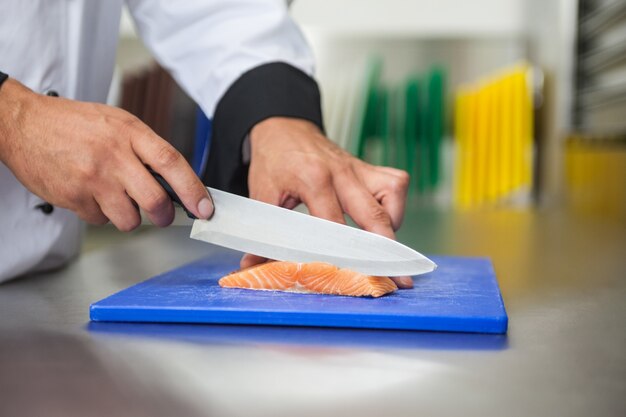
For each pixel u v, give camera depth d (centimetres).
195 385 57
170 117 285
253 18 122
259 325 78
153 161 82
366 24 409
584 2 271
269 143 105
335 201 97
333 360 65
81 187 84
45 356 66
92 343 70
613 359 65
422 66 390
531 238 175
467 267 111
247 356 66
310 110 113
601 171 240
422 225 220
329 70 393
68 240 113
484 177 336
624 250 148
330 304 81
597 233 184
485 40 388
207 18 124
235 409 52
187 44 125
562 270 119
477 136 342
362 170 104
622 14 215
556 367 62
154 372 61
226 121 115
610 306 89
